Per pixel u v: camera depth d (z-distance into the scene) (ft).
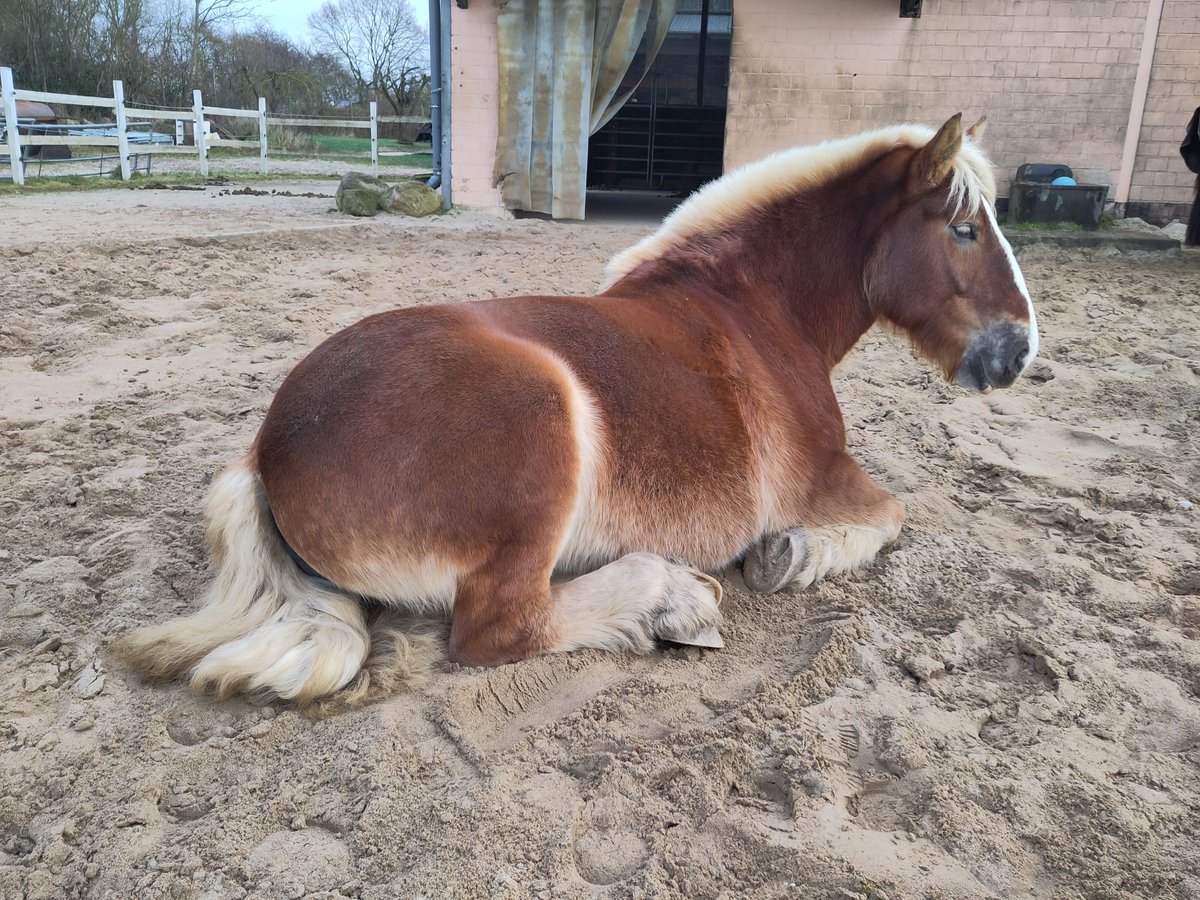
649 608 8.48
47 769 6.90
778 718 7.55
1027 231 34.88
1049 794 6.68
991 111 37.60
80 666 8.18
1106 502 12.09
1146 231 35.40
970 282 9.91
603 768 6.86
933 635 8.98
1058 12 36.17
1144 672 8.22
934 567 10.16
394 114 128.77
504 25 37.09
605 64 38.09
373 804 6.46
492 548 7.97
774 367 10.04
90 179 48.96
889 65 37.45
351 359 8.21
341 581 8.05
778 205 10.48
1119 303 24.81
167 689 7.90
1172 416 15.75
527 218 40.06
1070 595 9.61
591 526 8.70
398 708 7.61
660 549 9.12
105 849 6.14
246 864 6.03
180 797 6.68
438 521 7.84
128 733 7.32
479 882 5.78
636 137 59.82
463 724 7.41
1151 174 37.65
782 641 8.87
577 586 8.62
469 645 8.12
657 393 8.80
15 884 5.88
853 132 38.34
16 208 35.29
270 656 7.48
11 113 43.55
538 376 8.06
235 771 6.95
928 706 7.79
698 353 9.38
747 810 6.56
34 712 7.61
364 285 23.70
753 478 9.40
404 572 7.98
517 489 7.85
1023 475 12.82
